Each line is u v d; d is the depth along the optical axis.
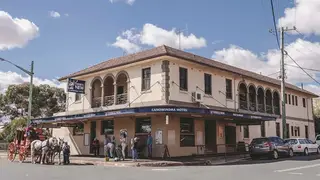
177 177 14.16
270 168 17.86
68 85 30.31
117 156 24.14
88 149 31.41
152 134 25.70
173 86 25.48
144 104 26.02
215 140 29.38
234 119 29.33
